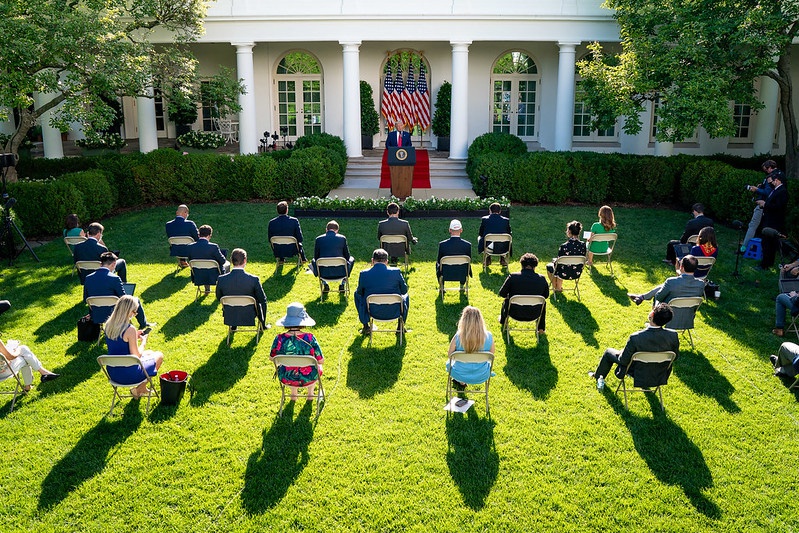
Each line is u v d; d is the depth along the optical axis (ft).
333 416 24.06
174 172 59.93
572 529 18.60
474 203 53.88
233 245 45.91
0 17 43.21
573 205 60.85
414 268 41.06
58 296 36.01
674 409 24.68
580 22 67.31
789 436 22.99
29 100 47.52
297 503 19.61
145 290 36.88
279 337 24.11
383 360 28.43
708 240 35.22
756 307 34.96
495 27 67.36
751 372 27.61
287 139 80.94
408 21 67.10
